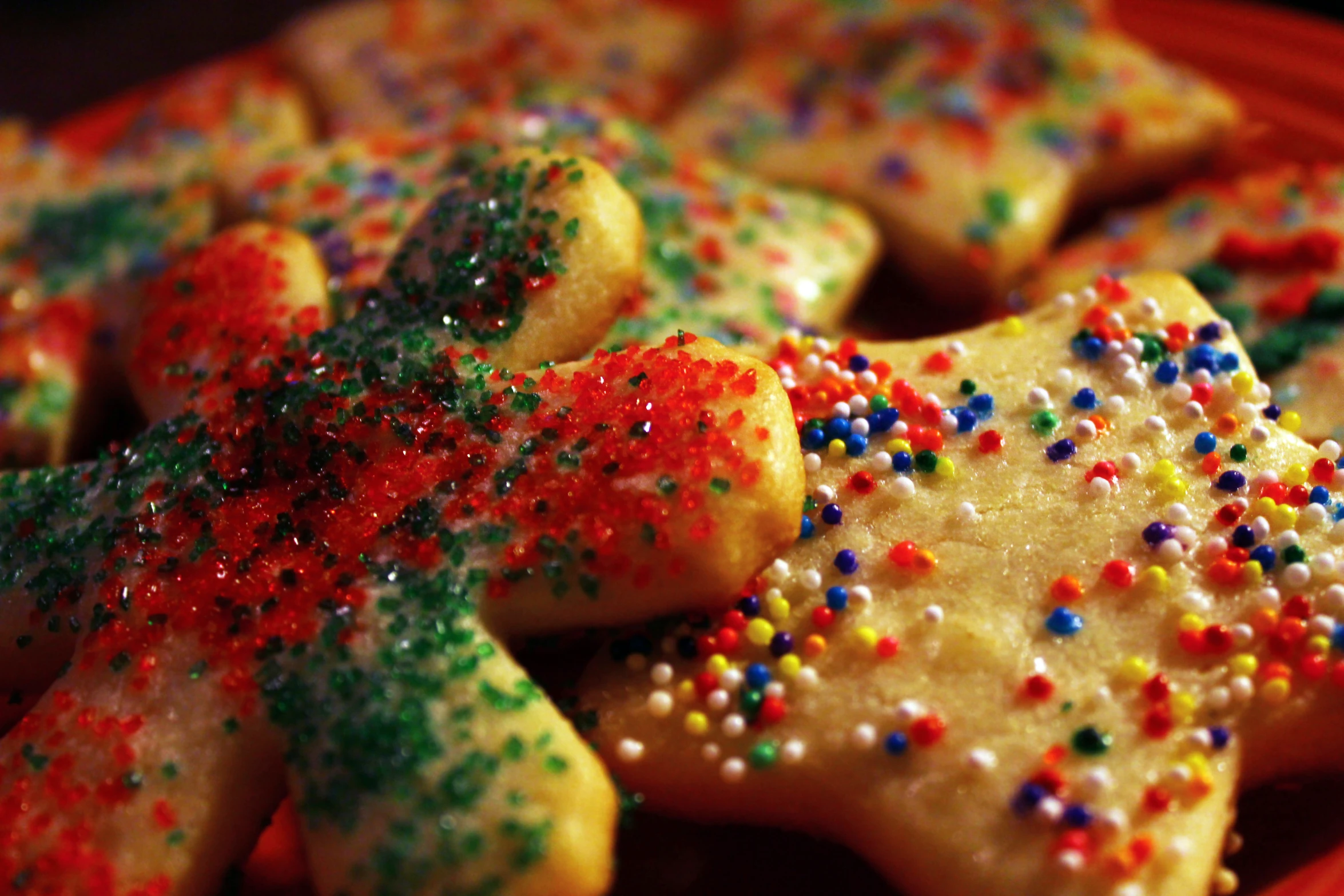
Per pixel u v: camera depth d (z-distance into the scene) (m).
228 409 0.16
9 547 0.16
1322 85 0.21
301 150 0.20
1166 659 0.15
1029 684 0.15
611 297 0.16
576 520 0.15
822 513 0.15
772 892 0.15
